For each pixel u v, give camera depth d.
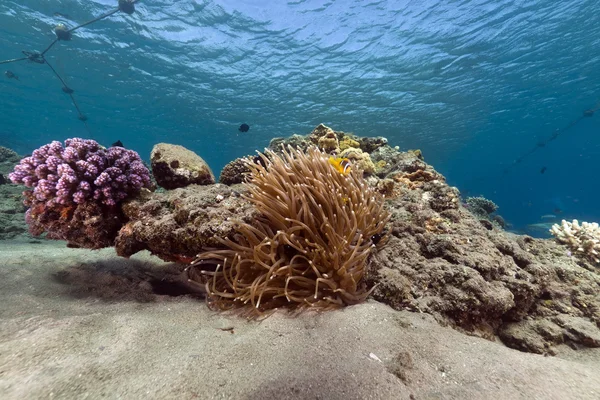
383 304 2.59
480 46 15.73
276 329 2.14
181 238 2.70
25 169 3.12
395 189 4.38
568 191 77.81
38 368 1.52
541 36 15.16
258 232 2.58
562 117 26.16
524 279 2.87
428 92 19.47
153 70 19.78
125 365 1.63
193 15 15.65
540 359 1.88
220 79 20.55
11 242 5.56
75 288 2.86
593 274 3.38
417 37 15.64
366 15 15.25
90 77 20.97
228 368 1.67
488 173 58.44
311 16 15.76
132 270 3.54
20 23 15.59
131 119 29.48
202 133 32.03
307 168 2.98
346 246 2.57
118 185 3.22
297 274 2.59
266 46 17.61
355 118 23.28
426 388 1.55
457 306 2.51
